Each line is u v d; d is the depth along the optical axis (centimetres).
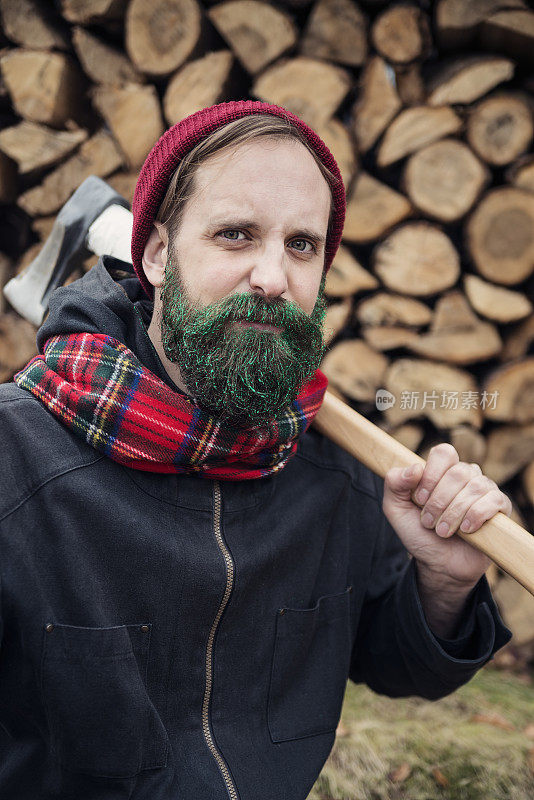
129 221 116
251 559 95
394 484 99
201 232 87
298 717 101
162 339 91
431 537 100
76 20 218
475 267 222
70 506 87
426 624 102
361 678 119
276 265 86
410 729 172
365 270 225
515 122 214
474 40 216
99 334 92
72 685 85
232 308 84
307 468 108
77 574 86
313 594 106
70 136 227
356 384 227
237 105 93
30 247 246
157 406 89
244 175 86
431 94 215
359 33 213
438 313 224
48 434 89
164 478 93
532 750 165
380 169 222
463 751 163
